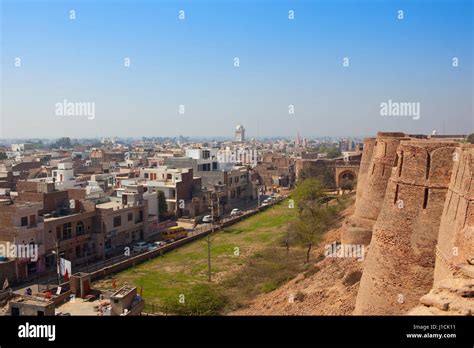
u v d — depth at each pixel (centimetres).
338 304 3347
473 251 1967
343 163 11619
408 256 2464
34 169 11325
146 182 9544
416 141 2605
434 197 2422
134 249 6925
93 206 6594
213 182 10988
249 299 4609
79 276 3550
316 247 5959
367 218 4331
